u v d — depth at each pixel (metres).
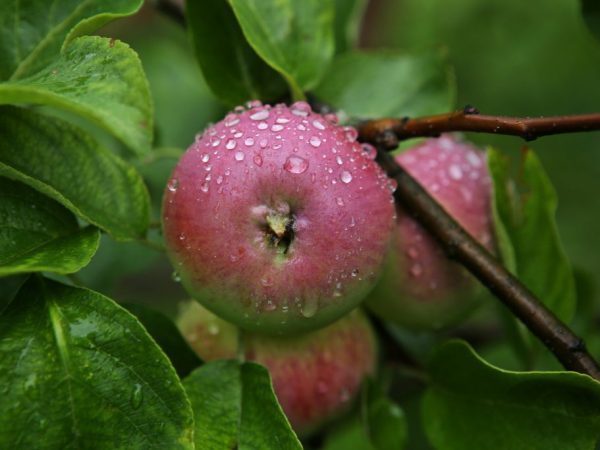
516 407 0.33
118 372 0.29
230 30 0.36
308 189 0.31
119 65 0.31
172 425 0.29
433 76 0.39
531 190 0.36
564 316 0.36
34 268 0.29
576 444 0.31
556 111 0.57
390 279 0.36
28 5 0.32
